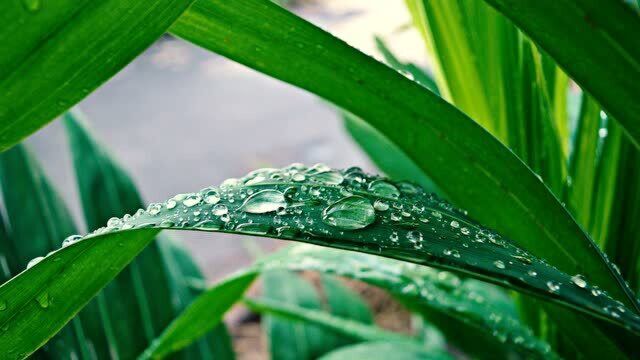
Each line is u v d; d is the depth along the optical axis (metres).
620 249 0.18
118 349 0.26
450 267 0.13
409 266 0.20
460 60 0.17
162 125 1.00
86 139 0.27
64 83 0.12
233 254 0.64
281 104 1.07
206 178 0.81
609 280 0.15
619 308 0.13
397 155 0.26
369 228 0.13
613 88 0.13
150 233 0.14
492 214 0.15
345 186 0.15
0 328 0.13
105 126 1.01
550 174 0.18
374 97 0.15
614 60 0.13
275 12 0.14
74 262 0.13
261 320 0.55
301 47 0.14
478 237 0.14
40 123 0.12
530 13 0.13
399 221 0.14
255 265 0.20
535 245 0.15
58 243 0.25
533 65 0.17
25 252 0.25
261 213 0.14
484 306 0.19
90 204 0.26
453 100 0.17
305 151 0.86
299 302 0.36
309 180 0.15
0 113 0.12
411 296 0.19
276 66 0.15
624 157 0.17
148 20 0.12
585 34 0.13
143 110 1.06
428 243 0.13
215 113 1.04
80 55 0.12
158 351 0.20
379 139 0.26
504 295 0.26
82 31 0.12
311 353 0.33
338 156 0.83
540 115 0.17
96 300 0.26
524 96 0.17
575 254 0.15
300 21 0.14
